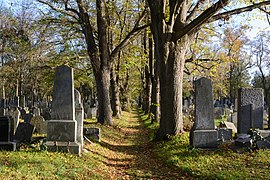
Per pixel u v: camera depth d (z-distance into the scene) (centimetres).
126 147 1647
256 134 1200
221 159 1083
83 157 1129
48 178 789
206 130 1259
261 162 996
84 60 2795
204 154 1166
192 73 2716
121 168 1109
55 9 2261
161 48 1570
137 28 2288
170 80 1559
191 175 951
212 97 1271
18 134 1237
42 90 6181
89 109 2959
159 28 1567
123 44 2341
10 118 1144
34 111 2483
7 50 3559
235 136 1441
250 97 1530
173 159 1148
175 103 1555
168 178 948
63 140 1172
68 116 1184
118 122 2878
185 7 1579
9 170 803
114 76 3362
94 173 936
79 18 2312
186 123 1917
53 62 2742
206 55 2691
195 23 1404
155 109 2759
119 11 2780
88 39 2306
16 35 3225
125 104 5425
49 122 1179
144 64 2941
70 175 852
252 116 1482
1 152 1049
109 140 1798
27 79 4703
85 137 1466
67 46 2577
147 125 2736
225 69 4756
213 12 1330
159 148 1417
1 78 4322
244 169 935
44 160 963
